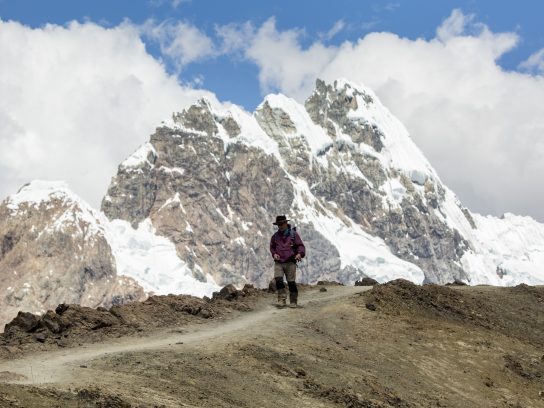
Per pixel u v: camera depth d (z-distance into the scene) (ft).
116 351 62.95
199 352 62.95
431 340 80.07
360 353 73.15
